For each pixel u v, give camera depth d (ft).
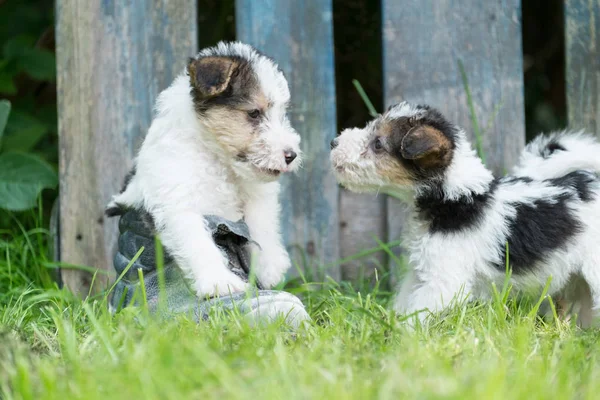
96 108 18.33
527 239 15.26
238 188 15.48
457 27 18.66
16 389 10.03
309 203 18.81
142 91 18.39
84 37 18.21
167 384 9.57
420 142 14.88
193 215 14.70
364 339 12.11
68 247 18.53
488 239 15.26
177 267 14.97
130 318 12.75
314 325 13.50
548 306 16.46
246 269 15.33
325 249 18.94
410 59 18.71
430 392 9.42
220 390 9.70
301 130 18.65
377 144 15.74
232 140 14.83
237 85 14.93
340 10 25.30
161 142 14.99
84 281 18.56
